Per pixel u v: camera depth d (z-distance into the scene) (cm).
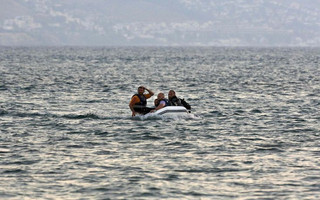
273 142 5272
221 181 3947
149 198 3594
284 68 19788
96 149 4938
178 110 6650
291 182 3919
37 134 5644
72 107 7950
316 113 7281
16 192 3700
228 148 4988
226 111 7475
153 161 4491
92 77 14225
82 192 3706
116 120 6538
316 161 4491
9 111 7256
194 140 5353
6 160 4500
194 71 17538
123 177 4034
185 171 4197
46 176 4056
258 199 3581
